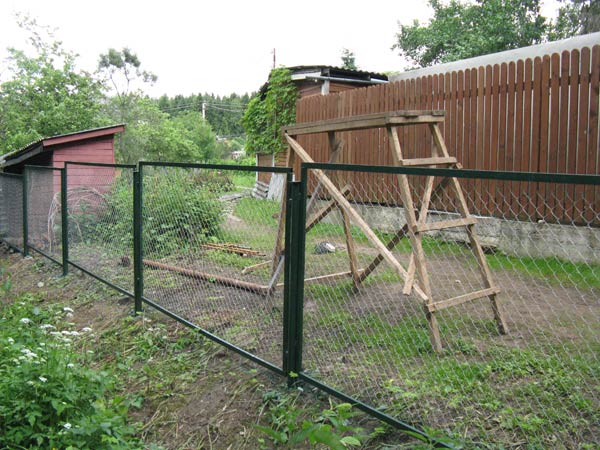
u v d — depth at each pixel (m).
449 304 3.68
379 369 3.47
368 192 8.24
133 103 27.09
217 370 4.12
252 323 4.43
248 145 17.20
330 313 4.60
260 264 5.33
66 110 19.03
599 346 3.39
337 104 10.28
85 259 7.14
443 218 6.29
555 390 2.92
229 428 3.43
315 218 5.02
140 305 5.57
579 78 6.23
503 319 3.88
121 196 6.18
